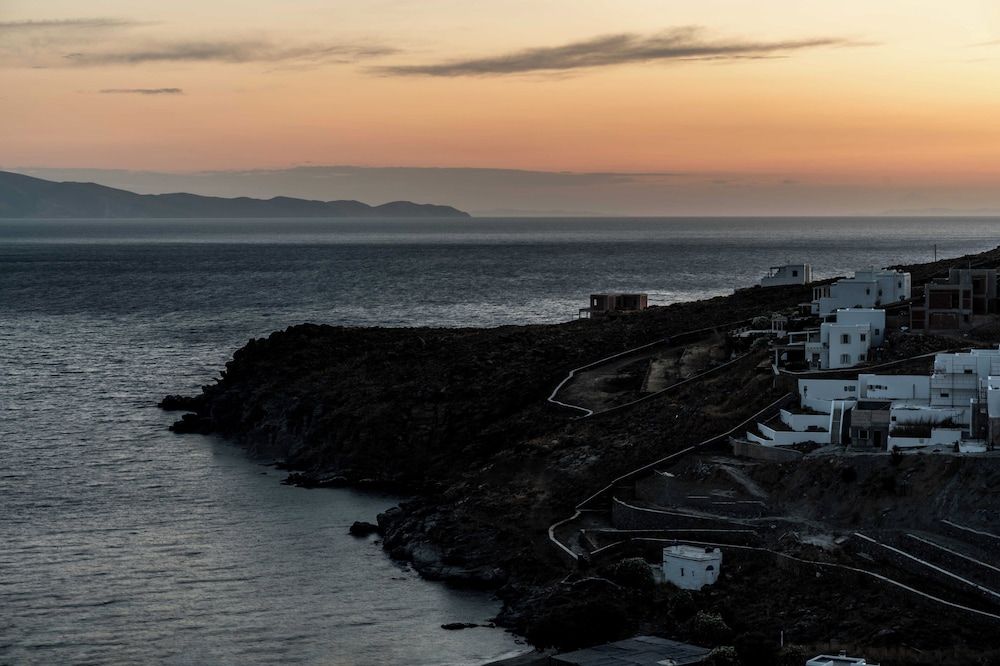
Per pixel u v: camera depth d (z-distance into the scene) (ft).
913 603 310.45
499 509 417.08
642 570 343.26
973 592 310.04
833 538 350.84
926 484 358.02
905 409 399.85
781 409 436.76
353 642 326.85
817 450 397.39
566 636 314.55
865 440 398.42
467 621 341.41
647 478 413.80
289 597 360.28
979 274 508.53
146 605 352.90
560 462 445.78
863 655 288.10
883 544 339.16
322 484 489.26
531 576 366.63
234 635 331.36
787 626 310.65
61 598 357.61
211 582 372.58
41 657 316.81
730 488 391.86
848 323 498.28
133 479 495.82
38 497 465.06
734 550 351.67
